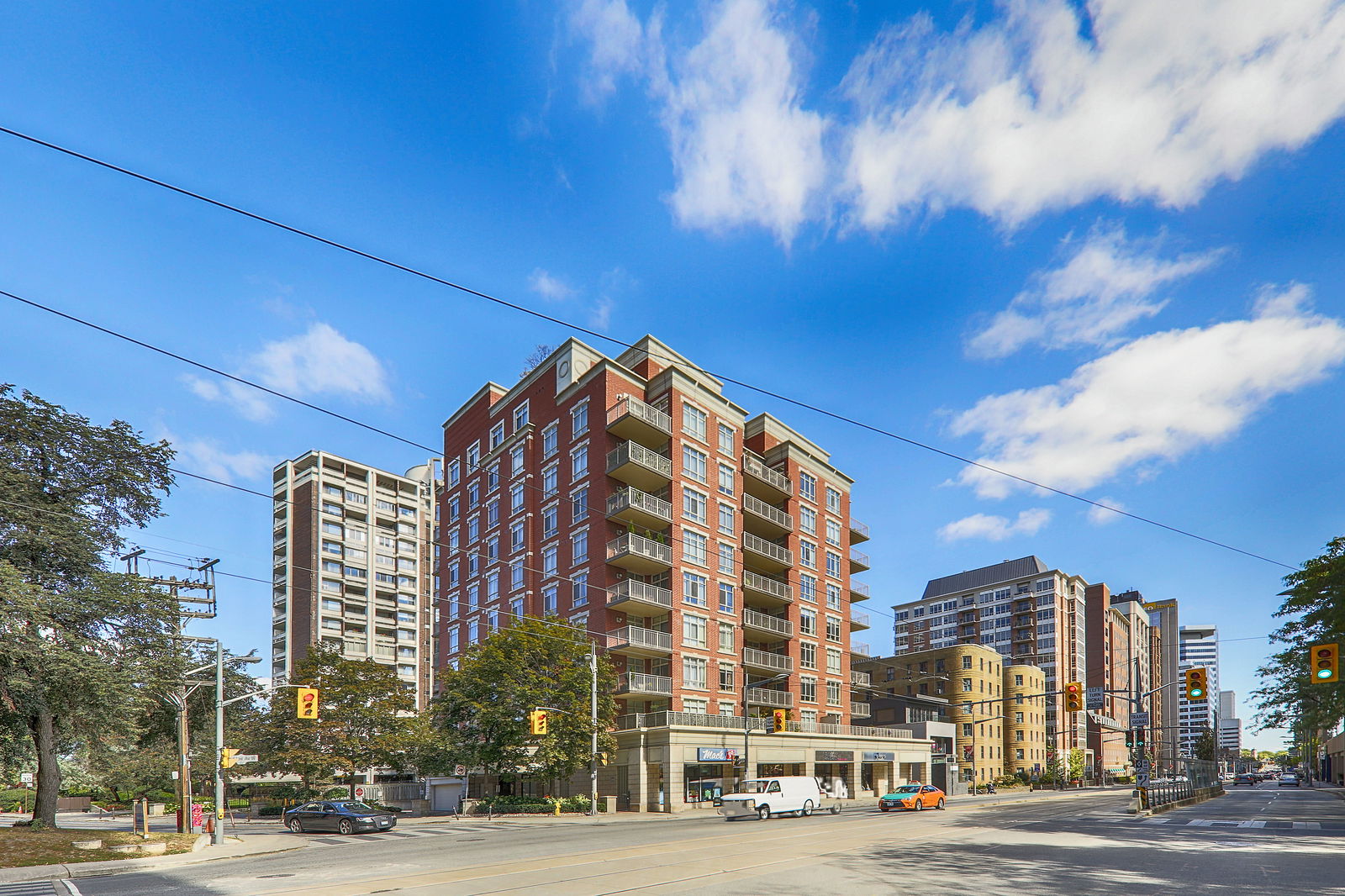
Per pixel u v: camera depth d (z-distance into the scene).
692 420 61.00
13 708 31.44
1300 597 37.41
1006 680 113.62
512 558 63.69
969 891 15.77
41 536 32.78
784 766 60.78
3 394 33.81
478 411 71.69
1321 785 102.69
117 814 61.12
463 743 47.91
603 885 16.61
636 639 54.00
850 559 77.88
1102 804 51.91
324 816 35.62
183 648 38.28
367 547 116.31
